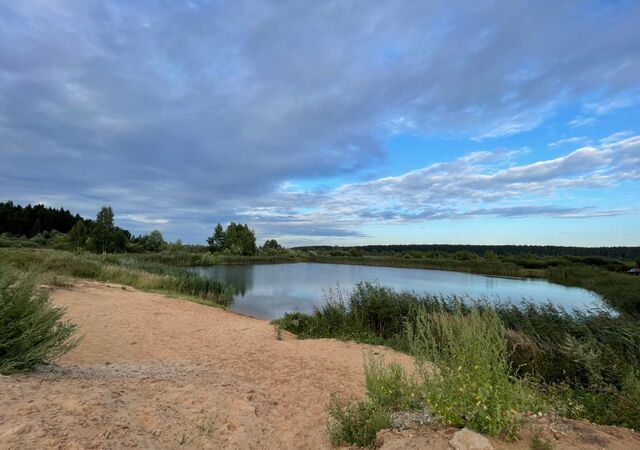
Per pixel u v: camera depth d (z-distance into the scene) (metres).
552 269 46.09
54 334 5.09
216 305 19.08
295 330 11.91
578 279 38.78
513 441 2.98
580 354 6.98
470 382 3.21
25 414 2.84
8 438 2.42
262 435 4.06
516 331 9.51
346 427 3.85
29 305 4.96
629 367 6.01
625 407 4.39
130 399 3.90
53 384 3.92
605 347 7.41
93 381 4.45
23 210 83.56
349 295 15.44
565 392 5.70
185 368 6.81
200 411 4.17
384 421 3.71
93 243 53.97
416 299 13.23
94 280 19.53
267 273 47.06
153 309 13.43
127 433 3.03
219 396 4.90
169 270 28.72
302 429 4.41
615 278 32.34
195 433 3.57
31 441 2.46
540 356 7.89
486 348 3.39
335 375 7.05
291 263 77.94
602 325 8.96
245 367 7.38
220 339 9.89
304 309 20.05
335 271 53.94
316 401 5.53
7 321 4.70
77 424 2.88
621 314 11.14
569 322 9.66
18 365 4.53
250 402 5.02
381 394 4.21
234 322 12.94
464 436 2.88
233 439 3.71
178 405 4.17
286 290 28.44
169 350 8.48
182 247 73.50
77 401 3.32
